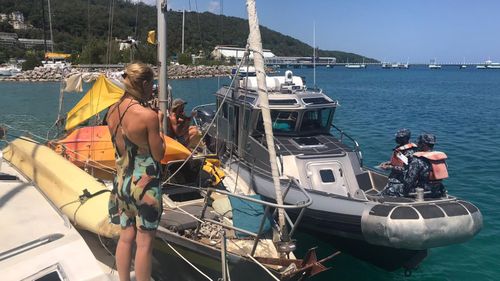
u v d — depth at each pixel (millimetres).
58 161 7008
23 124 21078
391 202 7055
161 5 7469
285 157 8438
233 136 10062
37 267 3814
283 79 10359
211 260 5359
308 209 7543
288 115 9195
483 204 10734
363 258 7738
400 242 6621
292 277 5250
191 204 6668
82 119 9094
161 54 7617
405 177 7449
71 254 4031
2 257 3943
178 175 7316
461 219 6645
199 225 5660
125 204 3709
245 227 5875
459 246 8523
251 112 9016
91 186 6055
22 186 5914
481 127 23500
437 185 7363
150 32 8109
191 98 33562
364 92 51219
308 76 80500
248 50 5512
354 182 8344
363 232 6977
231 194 5422
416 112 30562
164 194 6844
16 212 4996
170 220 5926
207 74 63312
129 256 3818
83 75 10320
